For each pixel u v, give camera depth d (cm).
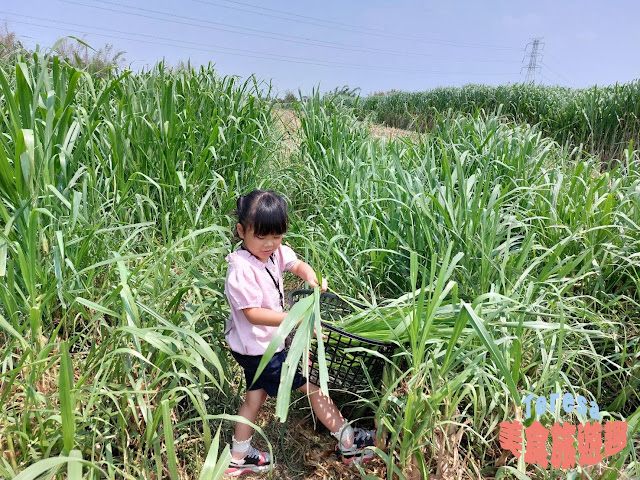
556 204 321
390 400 182
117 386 175
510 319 212
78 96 355
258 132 434
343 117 502
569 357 210
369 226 292
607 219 288
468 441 196
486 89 1345
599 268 258
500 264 246
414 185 325
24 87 226
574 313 250
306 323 149
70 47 514
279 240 192
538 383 194
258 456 200
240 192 365
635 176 362
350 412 226
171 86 337
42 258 214
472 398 186
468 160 404
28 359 183
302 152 480
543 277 231
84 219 212
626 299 267
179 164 345
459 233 266
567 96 1112
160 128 333
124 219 293
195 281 222
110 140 290
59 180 241
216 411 217
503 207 354
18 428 158
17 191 202
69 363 155
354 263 294
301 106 516
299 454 209
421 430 169
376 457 200
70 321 226
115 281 233
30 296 177
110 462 164
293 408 228
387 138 502
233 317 198
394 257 288
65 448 140
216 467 141
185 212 316
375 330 210
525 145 404
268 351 139
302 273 219
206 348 167
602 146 764
